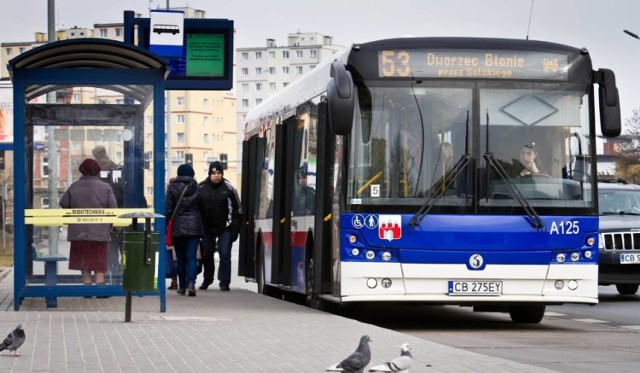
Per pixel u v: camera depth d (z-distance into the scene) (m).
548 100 18.48
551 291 18.27
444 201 18.11
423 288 18.03
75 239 19.11
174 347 13.79
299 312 19.77
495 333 18.36
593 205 18.44
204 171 185.88
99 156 19.20
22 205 18.98
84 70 18.83
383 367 9.72
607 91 18.55
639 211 27.81
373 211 18.03
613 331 18.95
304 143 21.66
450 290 18.05
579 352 15.52
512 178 18.25
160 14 26.64
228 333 15.62
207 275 27.66
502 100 18.38
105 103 19.19
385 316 22.19
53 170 19.08
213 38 26.92
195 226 24.38
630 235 25.47
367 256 18.02
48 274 19.08
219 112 189.88
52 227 19.09
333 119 17.55
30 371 11.48
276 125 24.02
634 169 88.19
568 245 18.28
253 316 18.70
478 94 18.34
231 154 193.50
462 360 12.80
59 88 19.11
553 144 18.42
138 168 19.23
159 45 26.61
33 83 18.81
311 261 20.78
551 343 16.77
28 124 19.08
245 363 12.32
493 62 18.42
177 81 26.86
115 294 19.16
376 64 18.28
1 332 15.30
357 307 20.94
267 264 25.39
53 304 19.91
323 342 14.55
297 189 22.33
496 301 18.12
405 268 17.98
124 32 26.72
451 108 18.31
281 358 12.79
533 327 19.67
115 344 14.04
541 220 18.20
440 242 18.03
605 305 25.17
